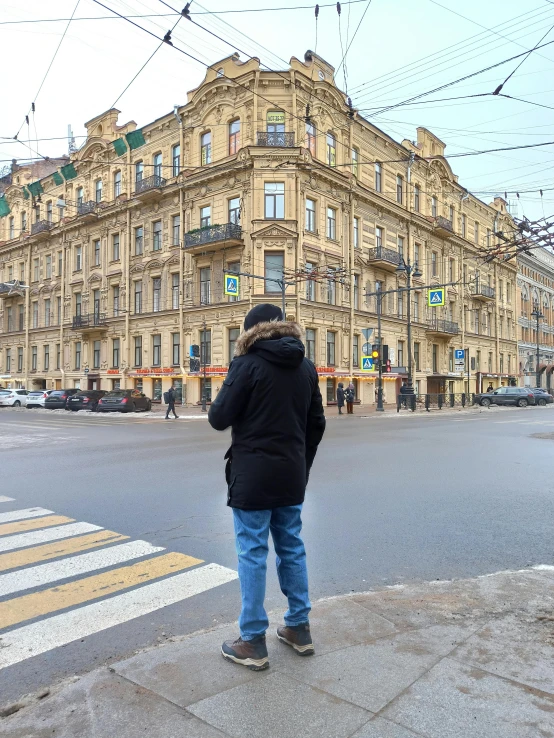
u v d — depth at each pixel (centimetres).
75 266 4138
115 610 366
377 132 3512
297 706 236
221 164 3047
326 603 358
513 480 846
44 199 4453
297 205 2911
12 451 1253
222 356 3050
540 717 226
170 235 3384
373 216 3516
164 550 494
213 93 3094
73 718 234
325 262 3095
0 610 367
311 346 3047
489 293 4884
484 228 4956
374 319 3500
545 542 522
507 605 353
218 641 302
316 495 728
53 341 4350
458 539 530
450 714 229
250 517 275
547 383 6512
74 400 3166
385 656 280
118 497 721
